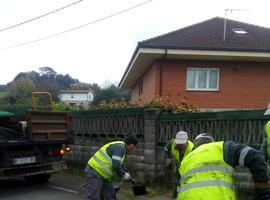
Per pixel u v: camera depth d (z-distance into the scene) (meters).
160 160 9.27
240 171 7.61
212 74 16.88
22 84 48.16
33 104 11.32
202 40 16.73
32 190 9.17
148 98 18.47
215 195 3.08
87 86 84.88
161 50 15.55
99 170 6.13
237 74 16.91
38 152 9.32
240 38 17.56
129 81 24.89
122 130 10.62
